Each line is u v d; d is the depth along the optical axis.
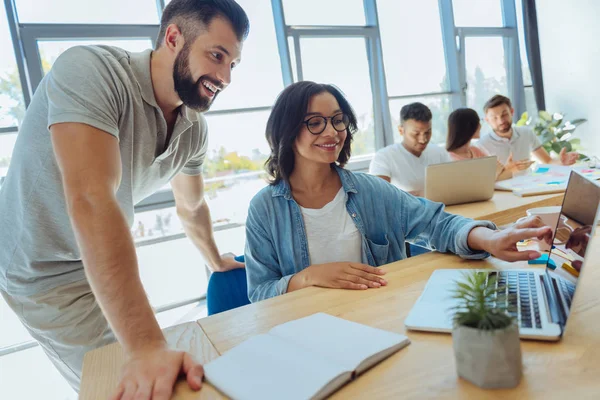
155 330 0.75
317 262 1.33
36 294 1.29
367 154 4.32
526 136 3.32
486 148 3.27
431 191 1.99
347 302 0.93
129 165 1.26
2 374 2.70
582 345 0.65
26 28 2.77
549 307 0.74
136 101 1.21
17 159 1.23
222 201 3.53
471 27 4.98
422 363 0.65
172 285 3.33
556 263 0.83
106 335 1.37
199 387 0.65
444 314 0.78
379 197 1.39
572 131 5.40
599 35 5.00
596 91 5.14
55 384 2.71
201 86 1.21
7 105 2.76
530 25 5.38
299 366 0.65
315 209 1.35
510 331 0.56
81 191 0.88
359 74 4.19
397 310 0.85
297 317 0.88
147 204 3.17
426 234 1.28
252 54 3.62
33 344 2.76
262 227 1.33
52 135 0.96
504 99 3.20
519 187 2.17
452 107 4.93
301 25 3.87
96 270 0.79
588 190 0.75
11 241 1.26
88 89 1.01
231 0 1.18
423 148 2.82
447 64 4.87
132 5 3.11
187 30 1.16
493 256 1.10
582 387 0.55
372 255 1.36
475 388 0.58
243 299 1.55
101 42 3.02
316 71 3.96
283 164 1.35
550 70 5.50
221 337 0.83
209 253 1.87
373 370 0.65
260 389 0.61
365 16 4.23
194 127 1.52
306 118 1.29
